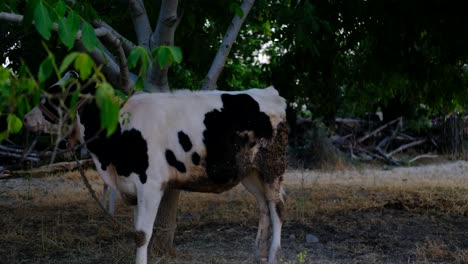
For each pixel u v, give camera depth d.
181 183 4.64
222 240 6.06
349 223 6.73
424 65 7.91
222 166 4.59
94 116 4.50
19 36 6.29
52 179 10.57
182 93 4.70
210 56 7.75
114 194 6.93
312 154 14.35
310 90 8.73
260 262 4.94
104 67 5.15
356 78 8.48
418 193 8.80
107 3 6.75
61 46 5.78
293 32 6.46
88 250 5.58
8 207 7.78
